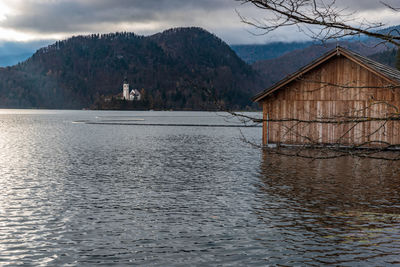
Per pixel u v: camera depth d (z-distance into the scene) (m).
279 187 16.22
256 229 10.49
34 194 15.05
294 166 22.56
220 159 26.20
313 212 12.15
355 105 27.77
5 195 14.84
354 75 27.70
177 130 63.09
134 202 13.68
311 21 3.97
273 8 3.94
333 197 14.20
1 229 10.59
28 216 11.88
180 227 10.73
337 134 28.39
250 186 16.50
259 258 8.52
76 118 132.12
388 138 26.94
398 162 22.89
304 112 29.30
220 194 14.93
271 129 30.28
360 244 9.27
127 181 17.89
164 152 30.78
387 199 13.81
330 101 28.59
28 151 31.47
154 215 11.96
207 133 55.44
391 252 8.76
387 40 3.95
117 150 32.34
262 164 23.59
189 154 29.36
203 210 12.52
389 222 11.00
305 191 15.32
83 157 27.47
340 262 8.24
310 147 4.72
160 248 9.17
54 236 10.05
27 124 85.31
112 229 10.60
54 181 17.89
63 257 8.68
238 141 41.19
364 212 12.06
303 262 8.27
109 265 8.23
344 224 10.84
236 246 9.26
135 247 9.25
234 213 12.12
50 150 32.28
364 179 17.98
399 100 26.33
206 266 8.14
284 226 10.72
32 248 9.22
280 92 29.83
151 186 16.64
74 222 11.24
